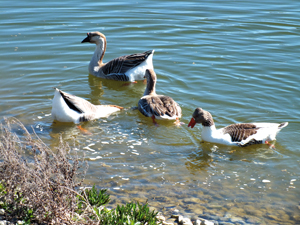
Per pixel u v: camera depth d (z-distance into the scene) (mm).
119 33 17734
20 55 15469
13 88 13055
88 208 6473
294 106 12055
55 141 10062
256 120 11320
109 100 13031
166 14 19766
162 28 18281
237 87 13352
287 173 8953
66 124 11055
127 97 13406
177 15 19703
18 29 17594
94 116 11492
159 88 13414
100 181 8367
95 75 15000
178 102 12461
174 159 9477
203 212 7457
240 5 21359
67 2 21062
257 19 19391
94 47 16766
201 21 19016
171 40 17156
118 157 9430
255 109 11930
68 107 10891
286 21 19156
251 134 10180
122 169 8906
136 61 14867
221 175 8844
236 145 10180
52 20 18641
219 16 19703
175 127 11156
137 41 17094
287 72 14328
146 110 11727
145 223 6680
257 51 16141
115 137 10469
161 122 11516
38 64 14984
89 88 13891
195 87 13445
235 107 12086
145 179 8562
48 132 10531
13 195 6363
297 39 17281
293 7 21078
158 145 10133
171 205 7648
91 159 9258
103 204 7270
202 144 10297
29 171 6445
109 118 11656
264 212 7531
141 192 8055
